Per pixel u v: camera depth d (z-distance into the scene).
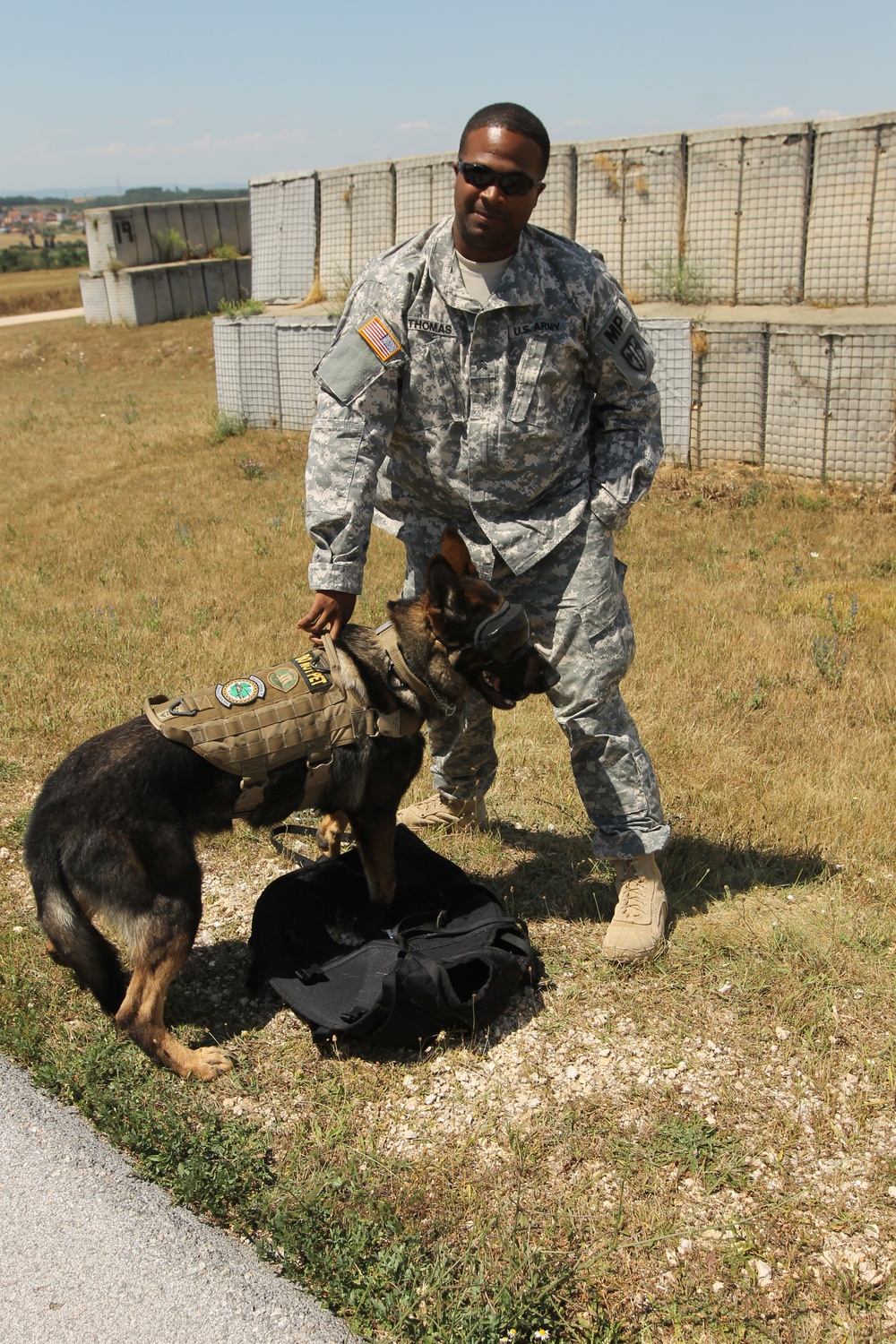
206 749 3.03
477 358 3.08
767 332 9.98
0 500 11.72
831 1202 2.62
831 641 6.32
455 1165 2.72
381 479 3.62
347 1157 2.74
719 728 5.40
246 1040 3.20
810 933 3.65
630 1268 2.43
